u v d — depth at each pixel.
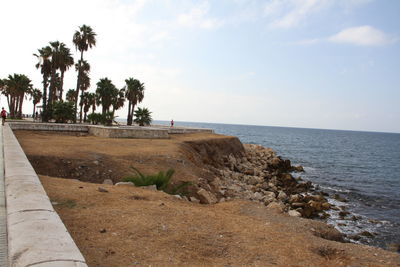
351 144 125.56
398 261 6.73
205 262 5.31
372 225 17.73
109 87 54.56
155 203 8.77
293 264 5.75
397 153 88.88
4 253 4.23
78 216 6.70
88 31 49.28
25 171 8.45
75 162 16.16
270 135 165.25
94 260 4.71
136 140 28.25
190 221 7.48
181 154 22.41
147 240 5.85
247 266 5.38
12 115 58.03
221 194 18.17
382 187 32.66
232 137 42.28
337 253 6.86
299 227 8.98
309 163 53.47
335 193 27.86
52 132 30.36
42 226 4.66
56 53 45.28
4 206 6.12
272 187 26.08
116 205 7.98
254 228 7.81
